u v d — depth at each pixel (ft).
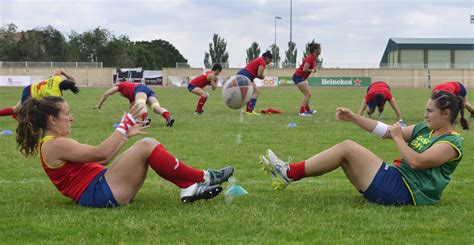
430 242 13.10
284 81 173.78
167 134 35.17
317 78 169.78
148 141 15.96
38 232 13.82
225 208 16.25
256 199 17.60
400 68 186.09
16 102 71.77
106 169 16.38
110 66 228.43
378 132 17.22
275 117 48.65
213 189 16.57
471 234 13.76
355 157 16.33
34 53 213.46
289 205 16.75
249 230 14.02
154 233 13.71
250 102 51.62
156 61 262.26
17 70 177.27
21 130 15.79
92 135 34.47
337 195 18.28
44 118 15.65
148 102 40.55
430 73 184.75
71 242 13.06
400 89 147.43
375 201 16.65
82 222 14.57
